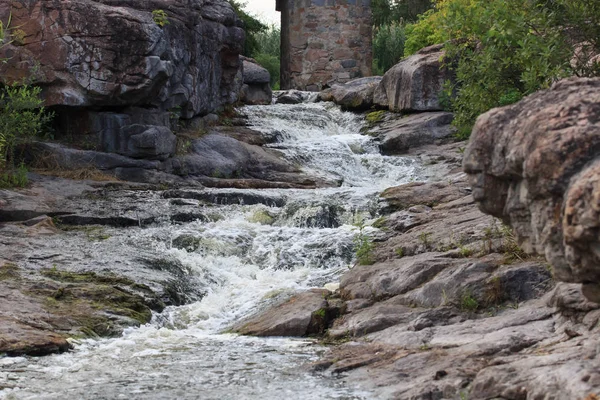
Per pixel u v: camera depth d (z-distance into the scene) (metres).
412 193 12.48
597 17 9.32
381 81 19.98
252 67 21.61
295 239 10.98
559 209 4.27
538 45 9.34
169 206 12.13
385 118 19.14
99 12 13.76
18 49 13.60
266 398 5.83
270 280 10.04
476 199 5.04
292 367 6.75
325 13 26.84
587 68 9.45
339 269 10.07
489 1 10.67
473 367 5.90
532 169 4.34
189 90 15.81
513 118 4.83
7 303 8.32
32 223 11.20
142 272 9.73
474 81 11.29
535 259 8.22
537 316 7.00
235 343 7.87
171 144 14.47
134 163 13.91
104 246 10.46
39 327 7.96
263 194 12.88
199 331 8.66
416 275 8.45
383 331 7.59
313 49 26.89
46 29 13.69
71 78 13.70
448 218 10.65
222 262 10.54
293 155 16.44
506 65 10.42
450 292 7.94
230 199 12.76
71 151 13.55
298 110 20.08
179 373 6.65
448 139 17.61
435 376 5.81
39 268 9.50
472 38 12.58
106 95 13.79
